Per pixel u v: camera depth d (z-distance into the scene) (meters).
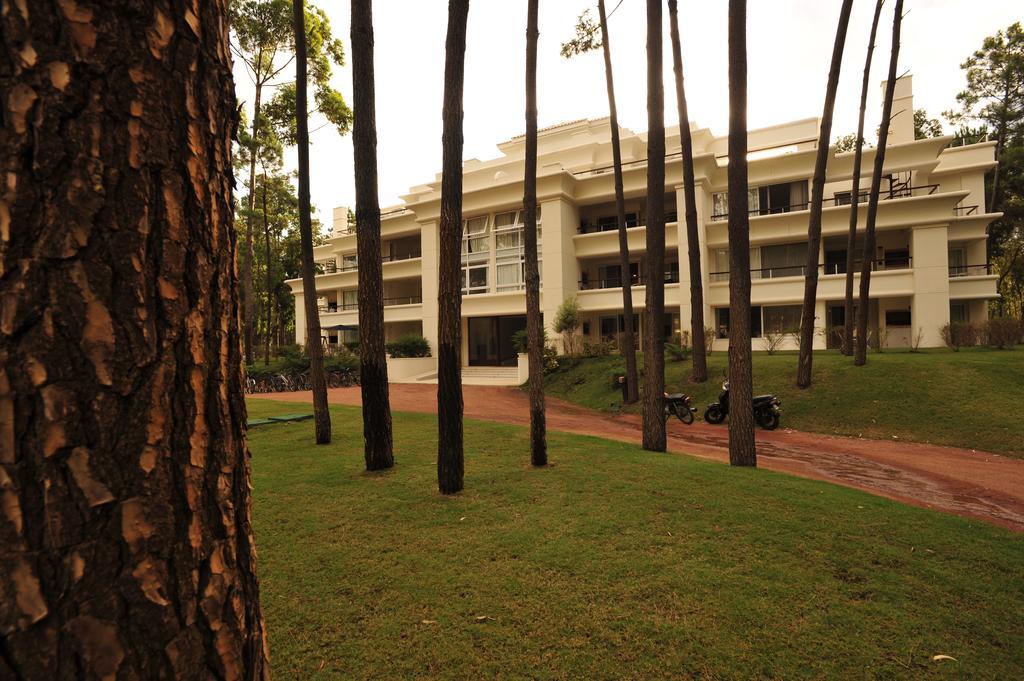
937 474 8.95
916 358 16.38
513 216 28.52
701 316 17.44
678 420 14.87
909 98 26.17
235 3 18.53
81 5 1.10
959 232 23.02
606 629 3.43
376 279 7.37
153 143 1.19
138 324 1.15
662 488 6.29
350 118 19.19
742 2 8.05
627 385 17.38
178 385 1.22
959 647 3.29
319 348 9.52
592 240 27.20
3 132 1.03
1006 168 29.08
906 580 4.07
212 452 1.30
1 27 1.04
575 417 15.75
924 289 22.17
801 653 3.20
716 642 3.29
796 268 25.28
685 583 3.99
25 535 1.01
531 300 7.75
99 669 1.05
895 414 12.98
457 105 6.38
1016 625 3.54
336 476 7.07
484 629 3.44
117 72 1.13
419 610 3.68
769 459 10.08
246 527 1.41
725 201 26.62
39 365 1.03
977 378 13.73
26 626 1.00
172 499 1.19
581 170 28.94
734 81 8.09
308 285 9.40
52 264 1.05
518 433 10.50
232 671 1.28
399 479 6.89
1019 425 11.31
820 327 23.44
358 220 7.39
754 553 4.51
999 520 6.55
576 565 4.30
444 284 6.35
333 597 3.86
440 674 3.02
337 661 3.13
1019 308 37.50
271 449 8.98
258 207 37.53
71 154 1.08
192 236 1.27
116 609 1.08
